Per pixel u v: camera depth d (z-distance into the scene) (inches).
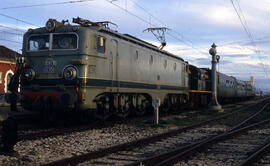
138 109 589.3
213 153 274.7
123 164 228.8
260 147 293.9
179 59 829.8
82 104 404.8
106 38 460.4
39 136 335.6
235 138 368.2
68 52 414.9
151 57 627.5
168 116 677.3
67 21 456.8
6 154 248.5
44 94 415.8
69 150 277.6
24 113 516.4
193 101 964.0
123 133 390.3
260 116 711.1
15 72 431.8
